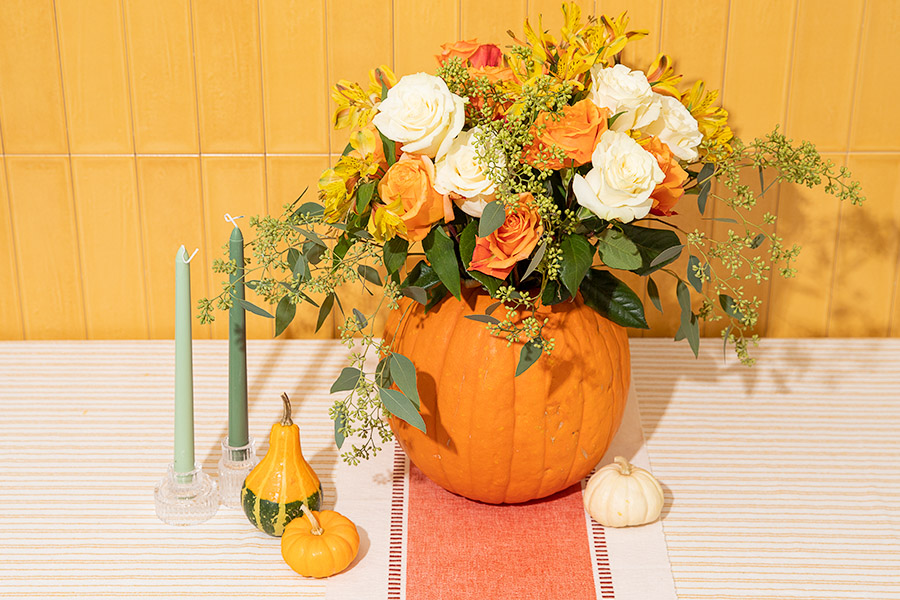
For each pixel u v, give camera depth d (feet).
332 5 4.22
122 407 4.02
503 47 4.30
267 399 4.08
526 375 2.99
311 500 3.11
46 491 3.41
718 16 4.27
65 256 4.59
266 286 3.01
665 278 4.64
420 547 3.11
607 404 3.16
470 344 3.02
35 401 4.05
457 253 3.02
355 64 4.32
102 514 3.28
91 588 2.91
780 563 3.07
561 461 3.14
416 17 4.25
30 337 4.72
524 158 2.76
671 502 3.38
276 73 4.31
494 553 3.09
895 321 4.75
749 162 4.46
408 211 2.72
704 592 2.93
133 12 4.20
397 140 2.70
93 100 4.33
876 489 3.48
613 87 2.78
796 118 4.43
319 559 2.90
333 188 2.77
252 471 3.16
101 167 4.44
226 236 4.57
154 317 4.72
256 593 2.91
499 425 3.02
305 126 4.40
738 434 3.84
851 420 3.96
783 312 4.74
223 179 4.48
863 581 2.99
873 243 4.61
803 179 3.28
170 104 4.35
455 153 2.74
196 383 4.23
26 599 2.85
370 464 3.59
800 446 3.76
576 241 2.83
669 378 4.30
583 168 2.85
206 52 4.27
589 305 3.16
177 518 3.23
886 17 4.26
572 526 3.24
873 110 4.41
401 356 2.95
